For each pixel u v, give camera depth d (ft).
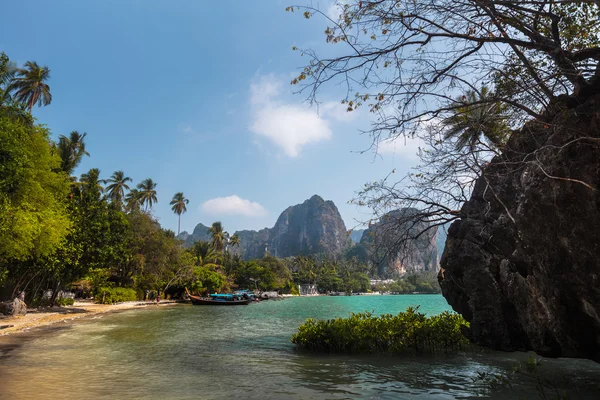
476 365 36.60
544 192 16.37
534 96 17.43
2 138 53.21
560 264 17.02
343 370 34.63
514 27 16.90
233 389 27.76
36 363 37.35
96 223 106.22
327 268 528.22
